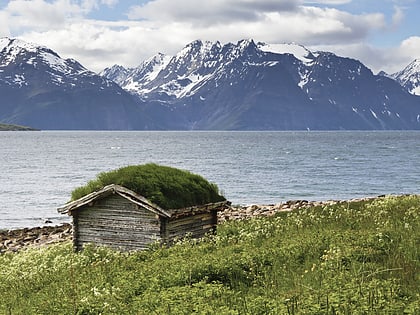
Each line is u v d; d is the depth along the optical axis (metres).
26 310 16.47
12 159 151.38
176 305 13.55
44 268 23.78
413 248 17.91
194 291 14.83
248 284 16.31
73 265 23.22
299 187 87.69
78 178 100.31
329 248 18.89
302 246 19.50
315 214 30.38
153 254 22.53
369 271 15.49
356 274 15.28
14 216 61.16
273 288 15.31
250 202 72.00
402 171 114.62
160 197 26.30
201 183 29.14
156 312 13.34
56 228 47.97
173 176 28.20
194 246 23.28
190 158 155.25
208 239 25.69
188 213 27.17
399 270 15.66
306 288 14.54
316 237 20.92
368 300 12.58
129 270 20.11
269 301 13.21
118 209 27.33
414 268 15.80
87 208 28.03
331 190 84.50
